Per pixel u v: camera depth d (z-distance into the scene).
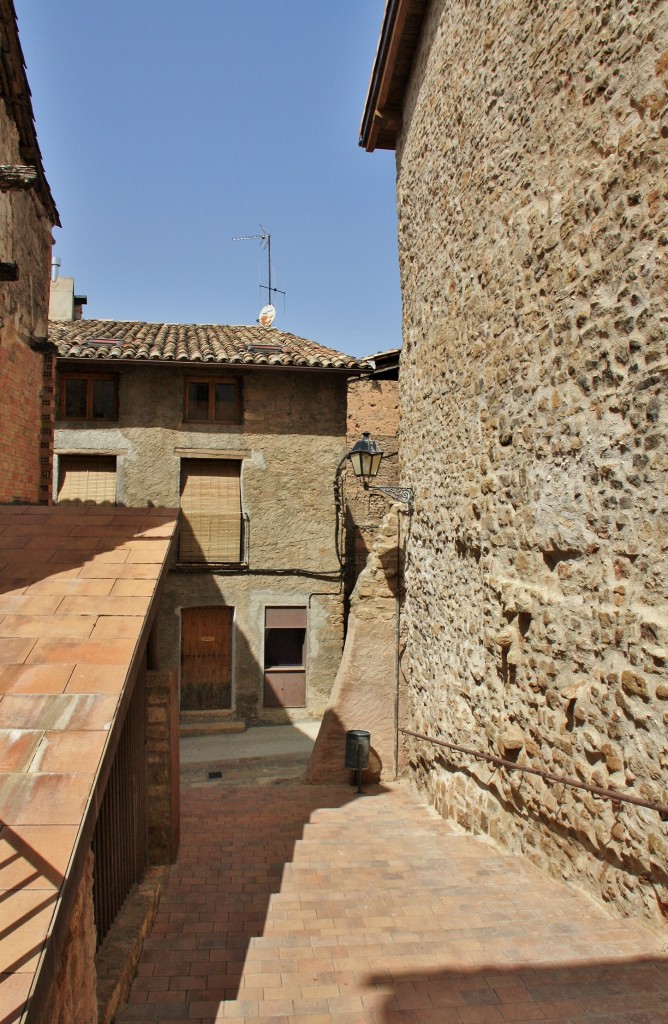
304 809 7.98
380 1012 3.02
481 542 6.37
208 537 13.79
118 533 5.17
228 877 5.42
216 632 13.90
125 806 4.43
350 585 14.47
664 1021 2.80
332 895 4.87
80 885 2.68
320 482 14.13
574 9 4.65
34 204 8.01
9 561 4.64
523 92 5.45
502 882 4.88
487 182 6.23
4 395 7.30
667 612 3.67
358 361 13.91
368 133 10.08
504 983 3.23
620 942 3.62
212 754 12.12
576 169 4.62
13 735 2.99
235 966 3.65
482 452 6.35
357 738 8.82
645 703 3.83
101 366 13.72
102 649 3.59
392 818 7.51
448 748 7.37
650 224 3.85
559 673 4.79
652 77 3.83
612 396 4.21
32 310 8.11
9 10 6.26
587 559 4.48
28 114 7.16
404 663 9.37
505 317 5.80
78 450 13.56
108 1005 3.05
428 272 8.15
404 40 8.71
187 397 14.02
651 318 3.83
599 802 4.28
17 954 2.13
